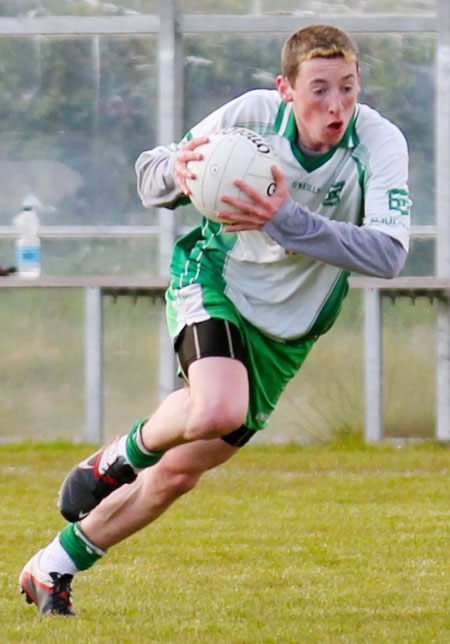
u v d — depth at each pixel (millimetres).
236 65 38094
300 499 27719
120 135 38312
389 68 37812
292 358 16766
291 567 20734
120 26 37969
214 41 38062
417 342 37375
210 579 19750
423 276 38031
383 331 37375
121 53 38094
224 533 23844
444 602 18109
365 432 37219
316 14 37812
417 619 17016
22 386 38031
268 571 20391
